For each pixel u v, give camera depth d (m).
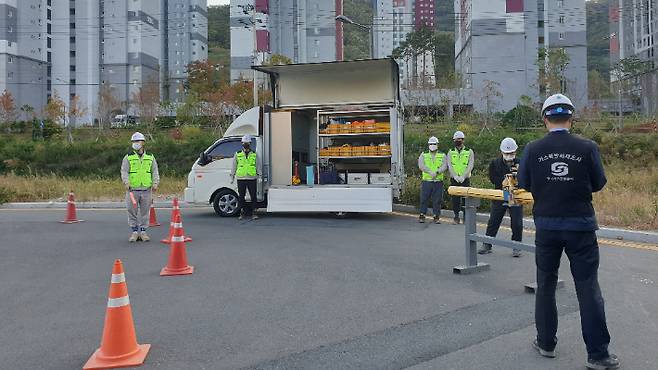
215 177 14.26
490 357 4.48
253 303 6.13
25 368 4.41
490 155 25.88
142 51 80.50
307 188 13.34
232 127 14.36
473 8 64.25
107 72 80.62
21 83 74.81
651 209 11.64
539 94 55.22
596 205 13.21
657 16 81.69
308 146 15.23
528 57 67.38
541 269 4.46
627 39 92.00
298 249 9.42
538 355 4.51
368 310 5.80
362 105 13.93
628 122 34.69
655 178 19.31
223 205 14.30
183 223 13.09
